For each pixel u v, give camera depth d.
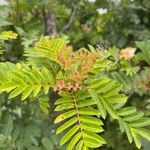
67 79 0.32
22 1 0.56
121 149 0.52
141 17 0.82
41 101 0.40
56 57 0.34
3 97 0.40
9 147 0.44
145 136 0.32
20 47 0.51
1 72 0.33
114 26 0.77
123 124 0.32
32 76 0.32
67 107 0.31
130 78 0.50
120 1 0.78
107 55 0.38
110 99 0.32
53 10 0.65
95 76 0.34
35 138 0.44
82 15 0.78
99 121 0.31
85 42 0.74
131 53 0.51
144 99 0.51
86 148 0.30
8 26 0.52
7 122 0.41
